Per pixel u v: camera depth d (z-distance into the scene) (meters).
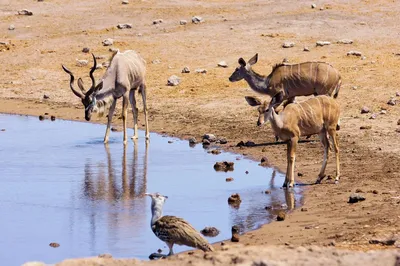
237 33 120.31
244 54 110.88
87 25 129.12
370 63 101.75
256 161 66.31
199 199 54.47
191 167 64.50
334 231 44.88
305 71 71.94
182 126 81.75
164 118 85.50
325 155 57.44
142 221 49.84
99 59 112.75
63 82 104.75
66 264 35.31
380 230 43.81
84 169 64.25
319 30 119.94
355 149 67.44
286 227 46.94
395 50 109.25
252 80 73.94
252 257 35.53
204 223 48.75
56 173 63.00
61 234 47.34
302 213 49.97
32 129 82.50
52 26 129.25
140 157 68.88
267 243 43.31
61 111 91.75
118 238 46.41
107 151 71.50
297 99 87.06
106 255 39.59
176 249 44.09
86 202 54.47
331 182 57.47
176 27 126.00
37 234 47.44
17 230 48.28
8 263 42.34
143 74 77.19
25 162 66.94
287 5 135.25
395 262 35.53
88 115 73.81
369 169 60.66
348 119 78.19
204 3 139.88
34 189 58.12
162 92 95.38
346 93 88.19
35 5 140.62
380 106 82.38
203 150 71.38
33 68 110.19
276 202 53.03
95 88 73.69
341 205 50.97
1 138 77.56
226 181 59.59
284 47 112.56
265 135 75.75
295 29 120.88
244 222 48.72
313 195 54.25
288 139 56.59
